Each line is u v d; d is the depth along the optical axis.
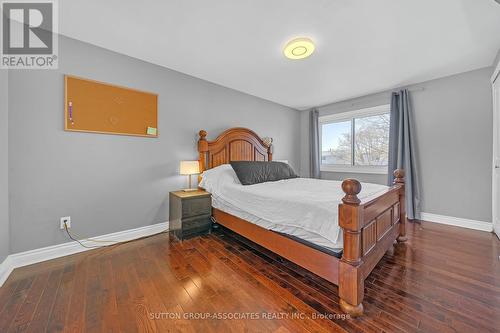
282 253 1.78
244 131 3.60
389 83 3.20
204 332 1.13
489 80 2.62
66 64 2.03
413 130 3.21
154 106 2.61
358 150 4.02
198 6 1.63
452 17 1.73
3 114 1.68
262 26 1.87
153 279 1.64
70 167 2.06
